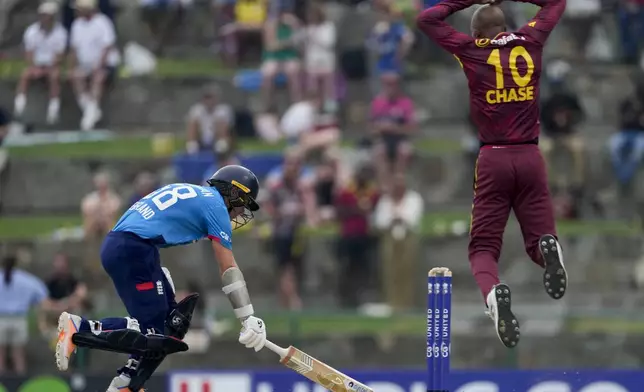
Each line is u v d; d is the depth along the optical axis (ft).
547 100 242.17
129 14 284.61
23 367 182.70
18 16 284.00
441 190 244.42
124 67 273.54
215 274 223.71
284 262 209.87
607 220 241.14
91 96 253.65
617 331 189.37
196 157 232.53
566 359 193.06
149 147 256.52
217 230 105.50
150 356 105.19
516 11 256.32
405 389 166.61
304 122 239.30
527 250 106.32
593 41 277.23
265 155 235.61
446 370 106.42
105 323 105.81
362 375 166.61
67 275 194.29
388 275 210.18
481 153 106.42
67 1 261.24
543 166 105.70
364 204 212.02
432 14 106.83
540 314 189.06
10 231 235.61
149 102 266.98
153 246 105.29
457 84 269.64
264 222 224.94
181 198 105.91
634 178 244.22
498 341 194.80
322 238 222.48
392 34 245.65
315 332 187.01
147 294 104.99
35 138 252.42
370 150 233.14
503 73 105.09
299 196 214.90
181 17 282.36
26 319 183.73
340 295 213.25
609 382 167.02
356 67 258.37
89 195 240.53
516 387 166.61
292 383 165.68
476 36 107.45
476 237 106.52
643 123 244.63
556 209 235.61
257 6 270.05
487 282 103.81
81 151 251.80
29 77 253.65
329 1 276.82
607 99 270.67
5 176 244.63
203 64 280.31
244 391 166.09
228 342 194.29
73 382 164.76
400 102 228.22
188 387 165.78
